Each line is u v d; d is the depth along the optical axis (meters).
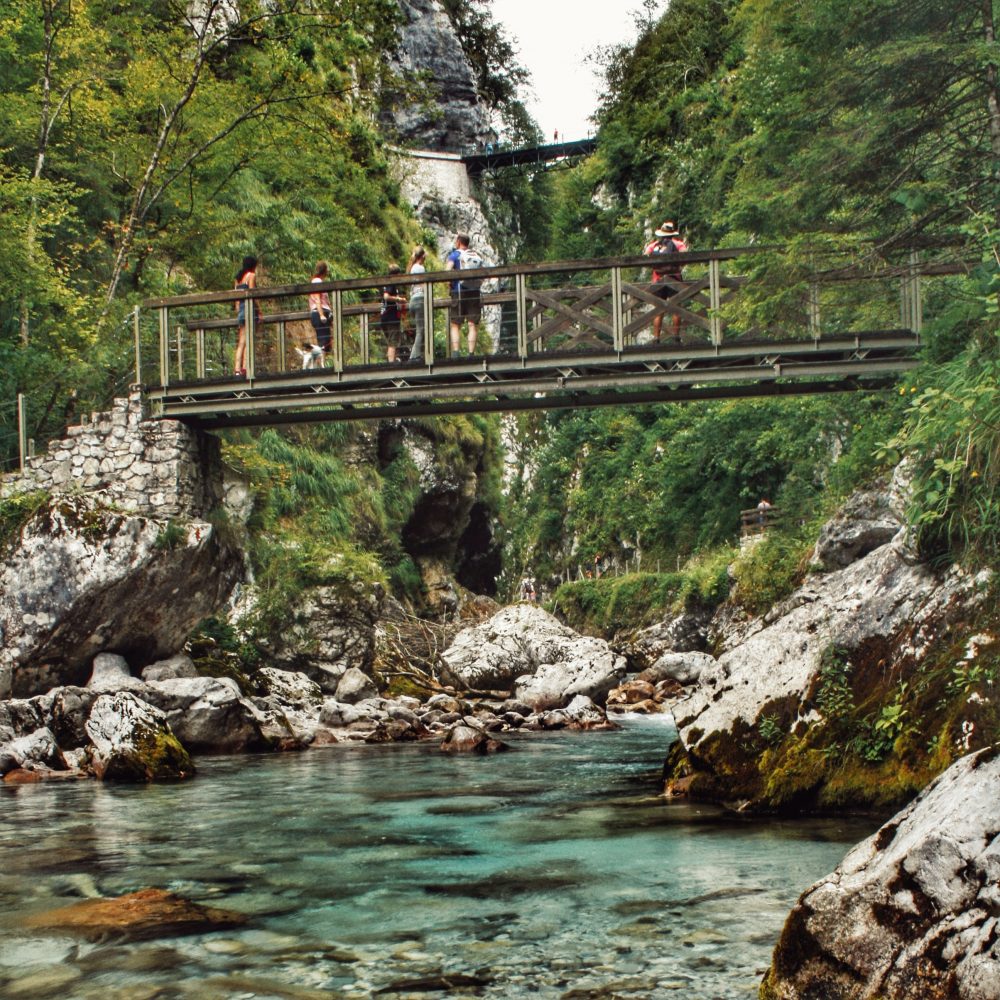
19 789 10.55
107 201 25.86
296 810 8.95
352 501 29.80
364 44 31.92
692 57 53.97
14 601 15.80
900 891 3.50
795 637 8.77
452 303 17.67
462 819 8.33
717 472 41.22
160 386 18.56
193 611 17.55
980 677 6.98
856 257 10.02
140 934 4.96
